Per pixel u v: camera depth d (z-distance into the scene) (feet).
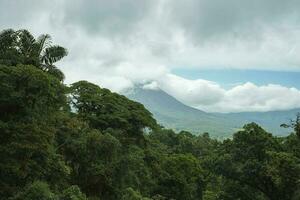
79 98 160.25
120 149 135.23
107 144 124.26
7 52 111.04
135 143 168.35
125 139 154.61
